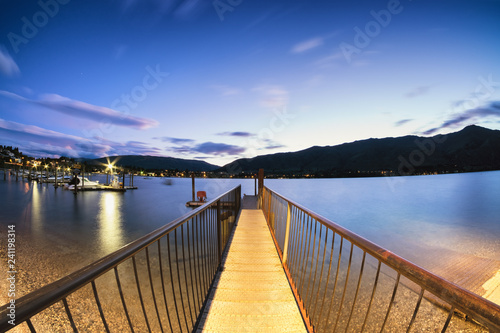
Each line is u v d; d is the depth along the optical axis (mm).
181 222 2035
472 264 10555
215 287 3188
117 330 5266
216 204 3701
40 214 23547
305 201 36531
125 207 28938
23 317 734
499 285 7867
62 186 54406
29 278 8852
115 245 13680
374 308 6570
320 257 10375
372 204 33844
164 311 5785
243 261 4059
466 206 31812
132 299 6570
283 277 3475
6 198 34906
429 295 7117
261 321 2508
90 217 22594
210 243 3326
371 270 9266
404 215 25688
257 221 7340
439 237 17156
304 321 2449
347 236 1624
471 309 739
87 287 7344
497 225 20891
